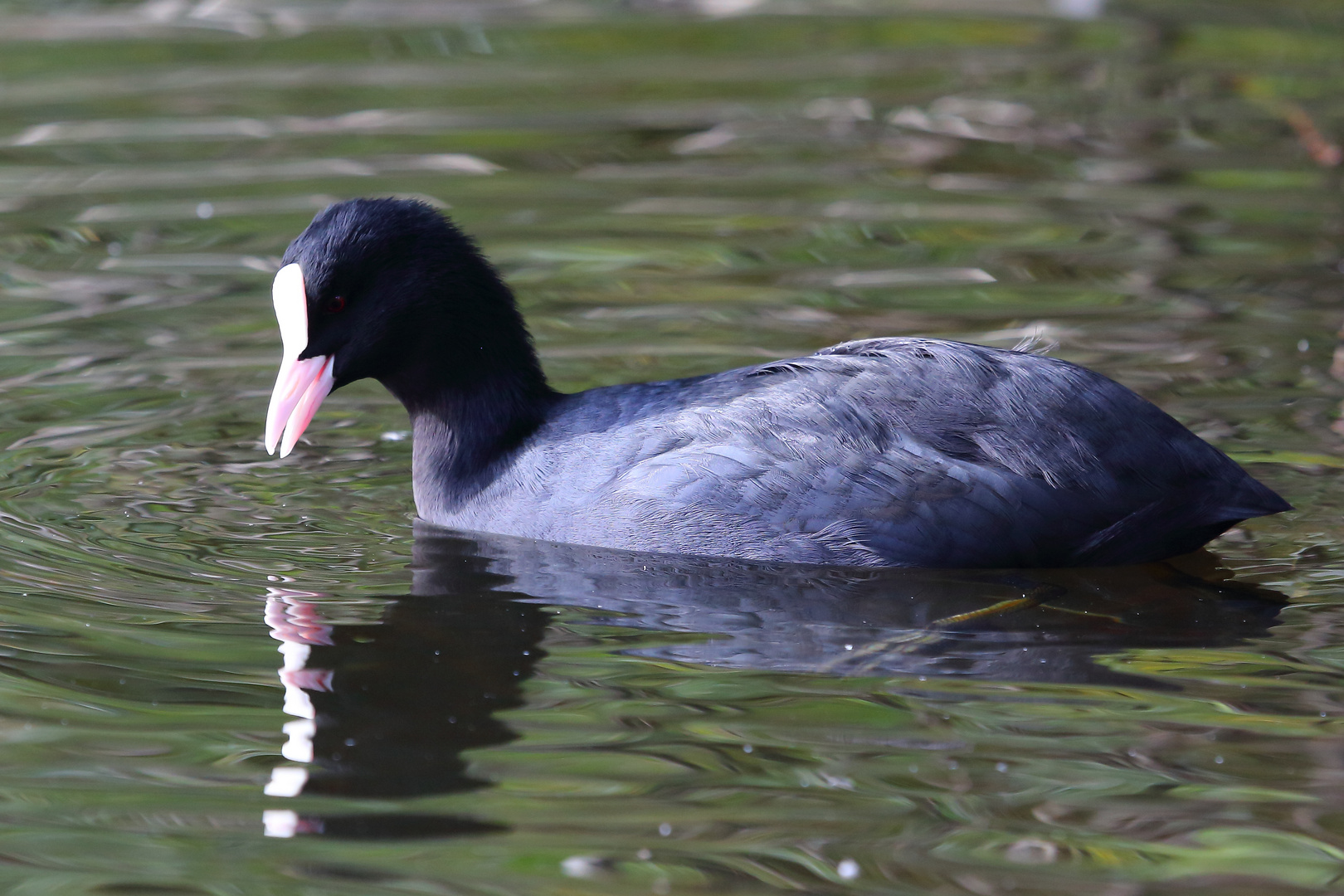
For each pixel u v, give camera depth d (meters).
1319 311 14.27
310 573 9.96
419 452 11.25
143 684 8.34
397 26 24.97
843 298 14.84
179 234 16.64
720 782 7.33
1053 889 6.50
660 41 24.25
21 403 12.77
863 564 9.85
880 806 7.12
